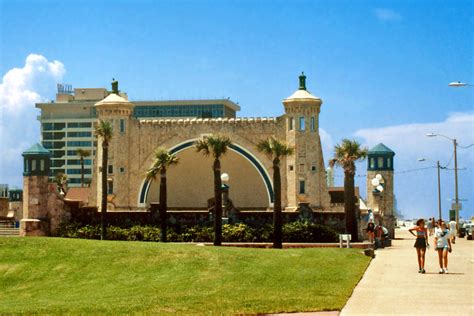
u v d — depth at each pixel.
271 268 37.03
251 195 103.69
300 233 71.69
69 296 34.50
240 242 71.75
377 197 89.44
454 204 95.56
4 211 108.00
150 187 104.81
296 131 96.00
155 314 24.61
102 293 33.94
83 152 144.75
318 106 96.31
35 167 80.56
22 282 40.50
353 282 32.31
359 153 69.50
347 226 68.94
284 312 24.69
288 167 96.12
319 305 25.69
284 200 96.62
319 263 38.97
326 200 96.62
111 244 46.78
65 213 80.19
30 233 79.25
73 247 45.44
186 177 105.19
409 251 56.34
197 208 98.00
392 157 100.31
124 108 99.69
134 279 37.97
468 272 37.66
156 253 42.66
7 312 26.59
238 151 98.81
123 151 99.38
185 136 100.00
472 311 24.50
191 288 31.95
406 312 24.31
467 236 82.88
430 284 32.22
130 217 76.62
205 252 42.44
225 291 29.98
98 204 98.81
